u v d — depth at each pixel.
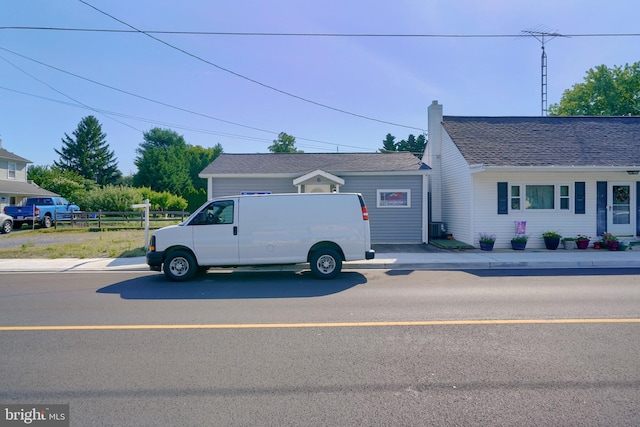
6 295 7.89
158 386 3.83
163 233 9.37
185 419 3.25
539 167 13.96
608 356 4.49
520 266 11.48
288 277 9.81
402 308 6.68
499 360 4.41
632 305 6.79
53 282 9.34
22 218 24.38
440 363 4.34
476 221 14.92
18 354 4.65
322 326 5.70
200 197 42.81
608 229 14.98
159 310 6.63
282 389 3.76
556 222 14.94
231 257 9.48
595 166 13.93
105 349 4.81
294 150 62.72
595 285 8.59
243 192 16.72
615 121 18.52
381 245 15.80
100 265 11.70
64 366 4.30
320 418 3.25
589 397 3.56
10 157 33.75
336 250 9.67
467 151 15.51
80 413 3.35
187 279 9.37
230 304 7.04
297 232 9.56
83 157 66.00
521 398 3.55
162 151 63.72
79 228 24.36
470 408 3.39
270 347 4.87
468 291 8.04
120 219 26.30
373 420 3.22
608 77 34.22
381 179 16.55
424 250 14.27
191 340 5.12
